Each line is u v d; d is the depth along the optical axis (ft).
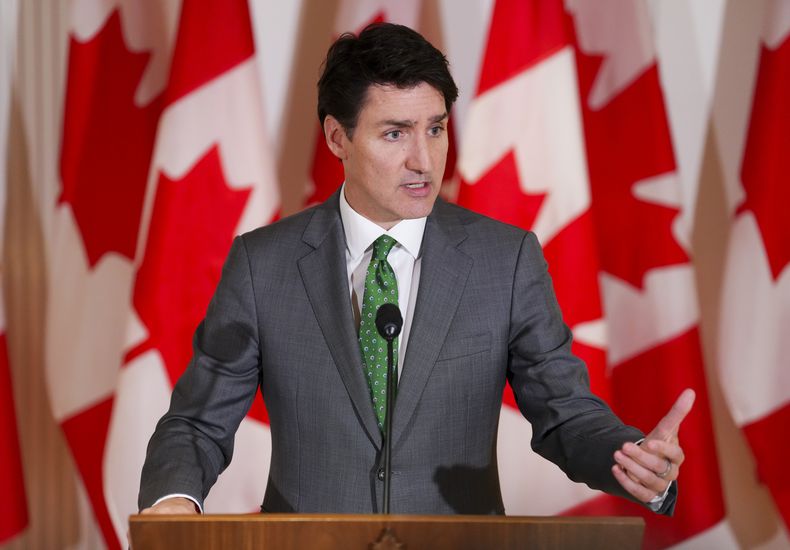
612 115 34.32
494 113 32.01
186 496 16.70
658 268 33.63
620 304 34.32
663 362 33.47
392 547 13.38
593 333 31.53
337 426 18.48
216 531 13.34
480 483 18.76
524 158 31.89
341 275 19.13
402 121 17.74
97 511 34.88
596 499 32.53
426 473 18.34
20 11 35.27
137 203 35.09
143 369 31.55
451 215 20.22
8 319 35.76
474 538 13.42
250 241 20.13
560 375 18.67
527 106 31.96
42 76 35.45
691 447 33.12
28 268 35.78
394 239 19.21
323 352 18.76
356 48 18.04
